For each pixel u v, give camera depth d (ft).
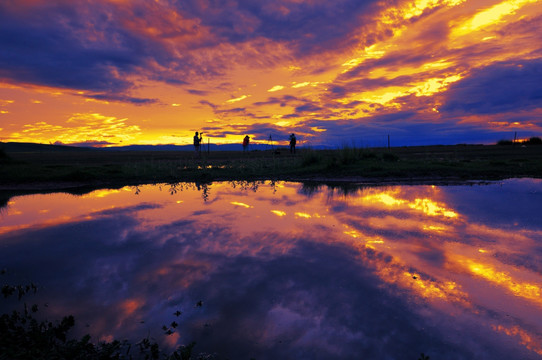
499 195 37.01
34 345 9.29
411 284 13.66
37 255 17.79
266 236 21.33
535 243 19.02
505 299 12.25
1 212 30.07
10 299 12.64
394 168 65.16
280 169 75.41
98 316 11.35
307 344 9.63
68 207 32.42
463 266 15.60
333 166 70.59
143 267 15.94
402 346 9.43
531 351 9.14
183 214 28.55
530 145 231.50
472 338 9.80
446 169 63.98
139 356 9.11
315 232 22.24
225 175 66.64
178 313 11.43
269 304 12.09
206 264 16.30
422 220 25.30
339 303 12.09
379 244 19.35
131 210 30.55
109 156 190.60
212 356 9.07
